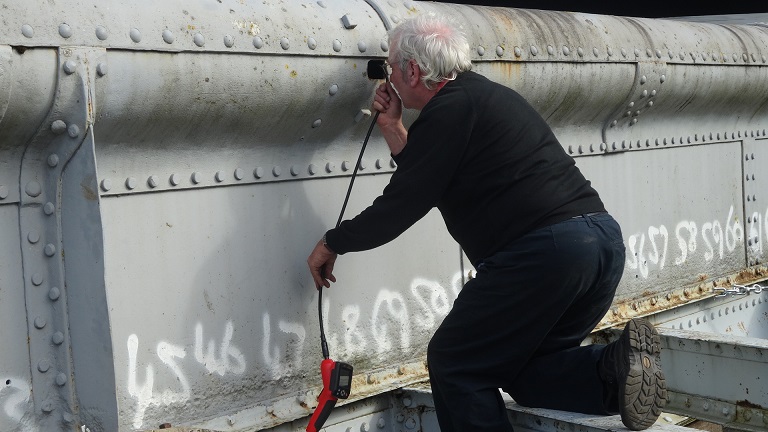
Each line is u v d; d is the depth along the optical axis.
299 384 2.63
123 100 2.10
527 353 2.39
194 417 2.38
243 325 2.49
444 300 3.03
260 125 2.44
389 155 2.88
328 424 2.67
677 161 3.88
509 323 2.35
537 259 2.29
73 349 2.14
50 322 2.13
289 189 2.60
